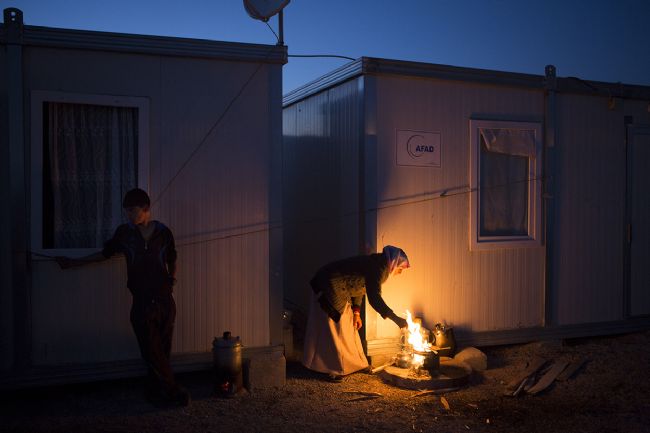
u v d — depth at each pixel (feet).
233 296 17.62
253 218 17.78
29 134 15.71
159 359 14.97
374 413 15.29
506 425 14.57
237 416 14.93
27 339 15.76
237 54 17.34
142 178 16.67
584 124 22.41
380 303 17.07
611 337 23.21
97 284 16.34
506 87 21.07
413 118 19.71
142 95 16.62
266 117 17.81
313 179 23.18
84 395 16.35
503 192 21.48
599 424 14.64
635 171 23.34
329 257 21.75
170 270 15.53
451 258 20.47
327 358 17.80
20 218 15.62
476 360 18.93
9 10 15.34
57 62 15.88
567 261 22.24
